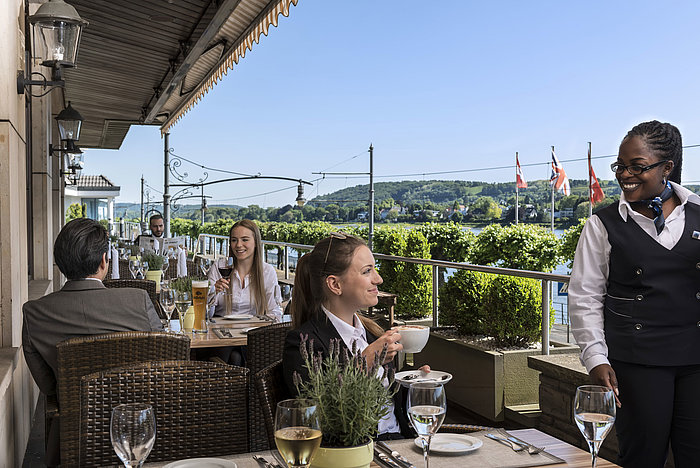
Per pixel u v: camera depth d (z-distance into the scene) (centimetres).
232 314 447
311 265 211
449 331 530
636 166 230
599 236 242
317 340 203
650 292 227
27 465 371
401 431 218
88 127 1274
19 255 371
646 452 229
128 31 656
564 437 378
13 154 346
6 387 287
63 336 272
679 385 228
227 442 217
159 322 296
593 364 232
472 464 159
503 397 449
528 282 471
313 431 133
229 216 4484
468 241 1203
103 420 204
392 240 714
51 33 374
